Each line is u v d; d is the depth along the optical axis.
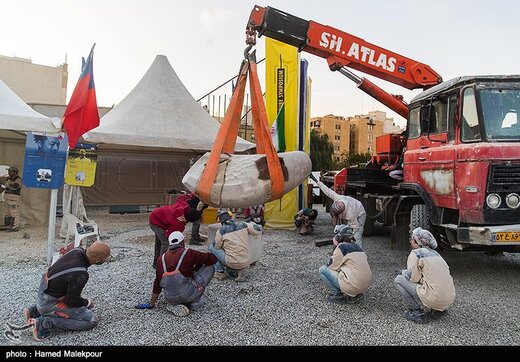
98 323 3.93
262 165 4.41
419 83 7.77
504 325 4.03
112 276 5.74
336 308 4.50
